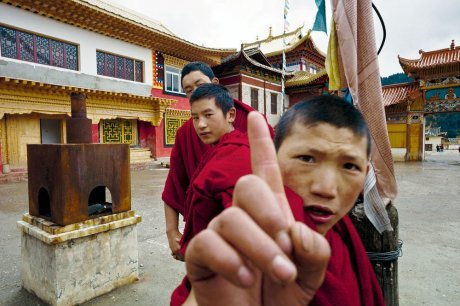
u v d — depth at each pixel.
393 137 21.64
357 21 1.83
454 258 3.77
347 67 1.79
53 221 2.66
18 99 11.54
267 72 22.86
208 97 1.87
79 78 13.80
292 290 0.49
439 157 26.75
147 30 15.63
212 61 20.39
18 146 12.53
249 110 2.13
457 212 6.20
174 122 18.70
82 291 2.73
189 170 2.18
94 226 2.76
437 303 2.77
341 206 0.70
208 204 0.93
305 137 0.68
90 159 2.73
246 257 0.39
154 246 4.22
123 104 15.58
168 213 2.25
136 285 3.08
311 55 29.23
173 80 18.70
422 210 6.39
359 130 0.68
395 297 1.65
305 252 0.41
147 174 13.62
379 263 1.61
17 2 11.69
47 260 2.63
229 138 1.26
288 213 0.50
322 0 2.51
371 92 1.77
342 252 0.93
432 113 20.36
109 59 15.38
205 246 0.39
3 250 4.05
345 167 0.68
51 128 14.31
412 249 4.08
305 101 0.75
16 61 11.70
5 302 2.73
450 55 19.50
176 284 3.12
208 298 0.49
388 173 1.73
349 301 0.73
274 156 0.53
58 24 13.14
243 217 0.39
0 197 8.19
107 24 14.45
